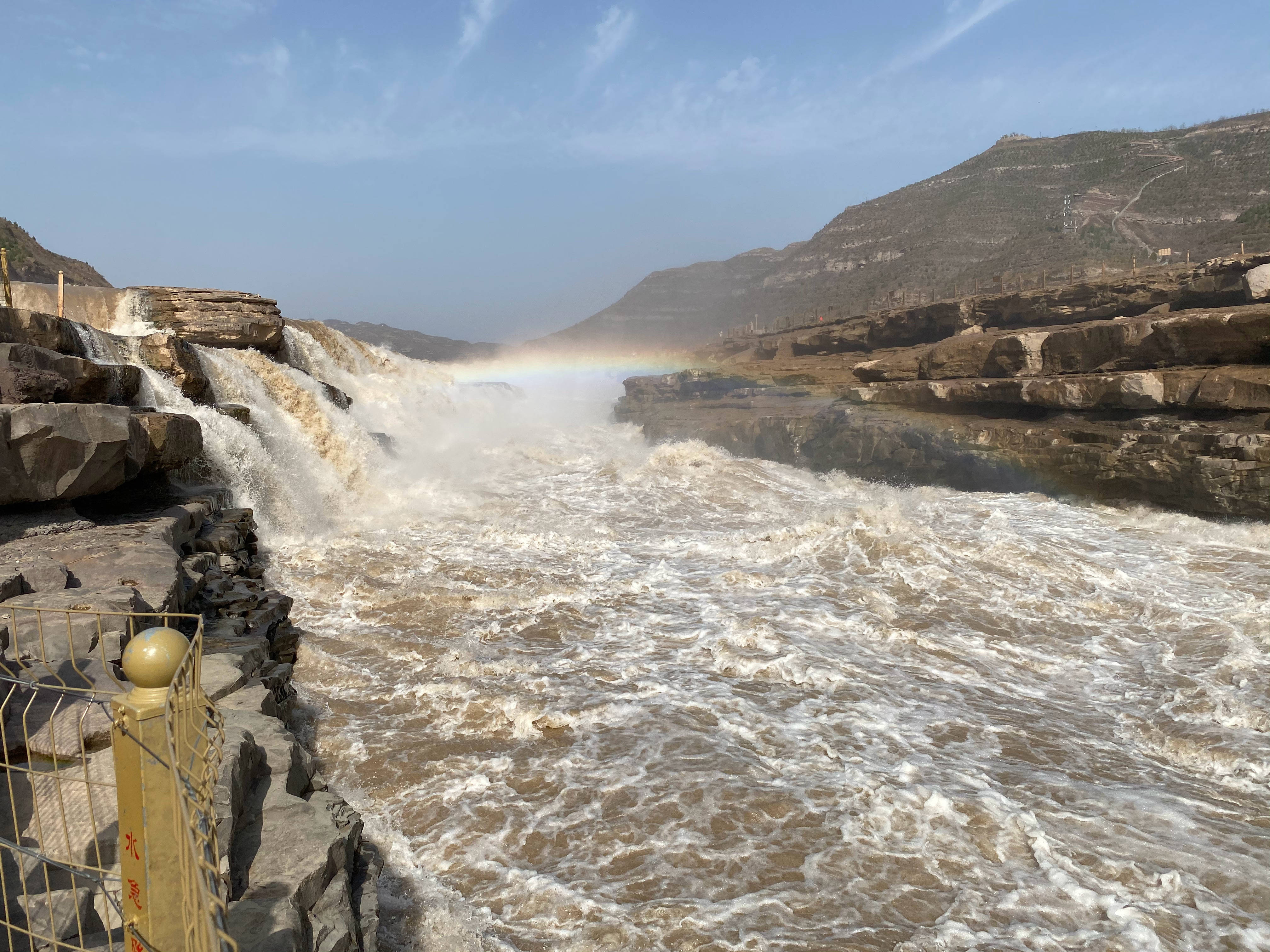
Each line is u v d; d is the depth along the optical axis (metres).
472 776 7.52
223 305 21.19
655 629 11.74
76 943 3.09
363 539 15.58
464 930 5.41
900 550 15.28
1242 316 20.69
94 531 8.82
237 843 4.31
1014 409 26.98
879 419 30.30
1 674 4.81
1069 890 5.92
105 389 11.03
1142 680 10.42
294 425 18.14
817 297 165.38
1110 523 19.80
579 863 6.25
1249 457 18.42
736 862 6.22
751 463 27.50
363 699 9.21
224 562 10.55
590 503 21.09
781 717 8.84
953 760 7.96
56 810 3.84
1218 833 6.74
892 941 5.35
